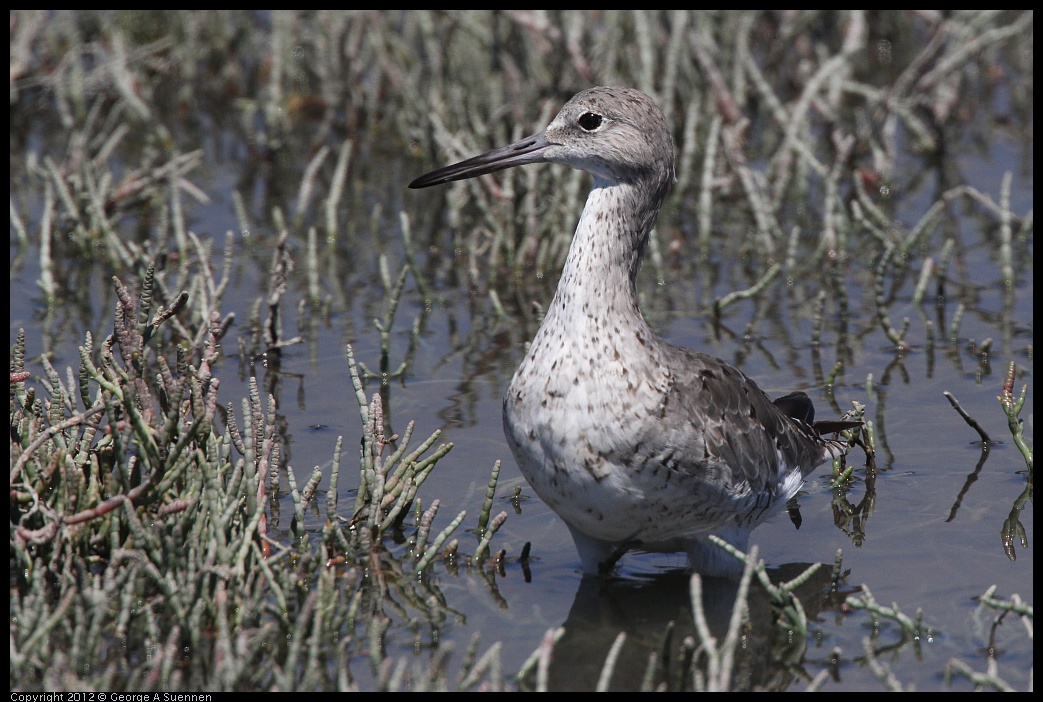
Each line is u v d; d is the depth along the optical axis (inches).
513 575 365.1
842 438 438.6
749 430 363.6
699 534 361.1
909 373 494.9
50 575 324.2
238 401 465.4
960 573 361.4
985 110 822.5
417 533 367.6
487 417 458.6
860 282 596.4
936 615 339.6
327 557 352.5
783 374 495.2
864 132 730.2
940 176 720.3
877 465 428.1
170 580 310.3
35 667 299.9
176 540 315.3
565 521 361.4
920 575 361.1
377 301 572.4
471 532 385.4
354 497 398.3
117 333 352.5
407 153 772.6
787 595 328.5
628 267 359.9
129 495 328.2
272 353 505.7
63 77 778.8
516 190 645.9
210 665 308.2
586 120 371.2
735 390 368.2
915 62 739.4
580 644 330.0
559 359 341.1
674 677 315.3
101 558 340.2
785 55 844.0
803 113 708.0
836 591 353.7
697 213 673.6
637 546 371.9
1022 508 397.7
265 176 736.3
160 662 291.1
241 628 317.7
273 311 502.9
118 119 795.4
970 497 405.4
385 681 292.7
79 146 674.2
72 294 564.7
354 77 787.4
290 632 319.3
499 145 697.6
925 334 533.6
